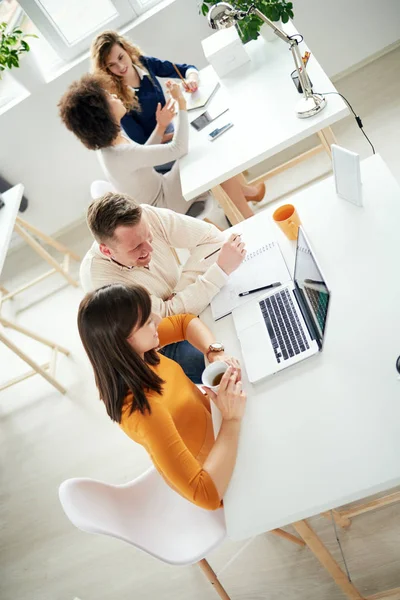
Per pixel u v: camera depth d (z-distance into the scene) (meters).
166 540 1.51
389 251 1.53
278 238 1.83
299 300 1.56
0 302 3.45
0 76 3.44
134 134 2.89
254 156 2.13
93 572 2.20
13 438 2.89
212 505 1.27
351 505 1.90
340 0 3.28
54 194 3.96
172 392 1.52
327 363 1.37
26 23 3.59
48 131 3.63
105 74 2.66
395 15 3.36
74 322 3.39
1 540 2.49
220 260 1.78
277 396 1.39
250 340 1.56
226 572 1.97
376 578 1.72
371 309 1.42
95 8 3.43
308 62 2.37
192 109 2.64
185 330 1.75
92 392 2.91
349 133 3.25
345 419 1.25
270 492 1.23
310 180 3.19
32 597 2.24
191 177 2.27
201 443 1.53
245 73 2.61
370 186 1.74
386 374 1.27
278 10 2.51
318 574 1.83
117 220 1.67
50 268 3.91
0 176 3.82
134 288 1.37
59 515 2.46
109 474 2.48
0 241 2.96
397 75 3.39
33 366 2.89
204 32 3.34
